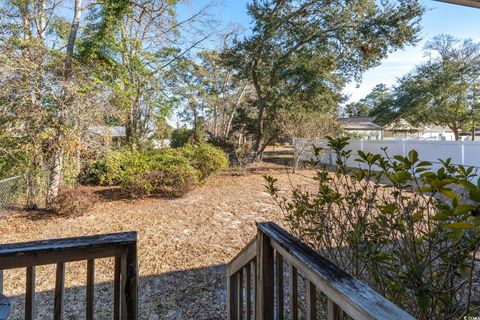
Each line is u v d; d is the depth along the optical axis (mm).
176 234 4680
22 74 5582
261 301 1339
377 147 10109
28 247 1076
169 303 2785
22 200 6273
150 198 7164
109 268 3490
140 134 9969
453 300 994
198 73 13766
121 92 7387
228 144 17766
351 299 694
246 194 7598
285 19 11719
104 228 4996
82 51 7332
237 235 4613
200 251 4000
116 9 7996
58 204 5715
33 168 6129
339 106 14062
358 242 1229
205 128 19094
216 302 2801
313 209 1828
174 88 10594
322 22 11602
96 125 6516
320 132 10844
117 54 8383
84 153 6500
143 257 3811
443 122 14922
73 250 1110
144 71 9391
